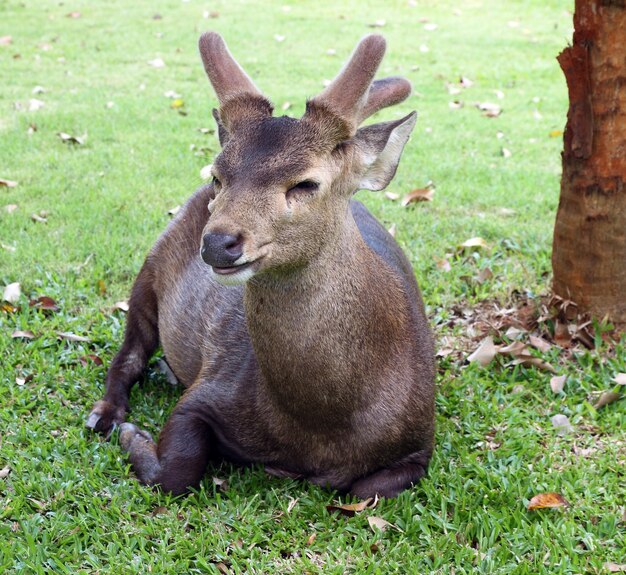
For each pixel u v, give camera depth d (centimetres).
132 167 345
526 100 449
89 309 252
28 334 239
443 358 234
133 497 187
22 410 213
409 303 195
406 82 188
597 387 223
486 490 190
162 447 192
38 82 459
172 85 462
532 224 299
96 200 312
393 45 543
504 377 227
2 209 304
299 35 562
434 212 310
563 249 234
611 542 179
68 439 203
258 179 165
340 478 189
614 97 219
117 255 276
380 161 180
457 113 427
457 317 250
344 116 170
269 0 661
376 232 215
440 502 187
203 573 173
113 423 210
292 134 168
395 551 176
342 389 179
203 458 191
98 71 484
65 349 238
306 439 186
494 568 172
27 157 353
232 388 192
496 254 278
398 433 186
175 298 219
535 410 217
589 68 218
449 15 626
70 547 176
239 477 195
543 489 191
